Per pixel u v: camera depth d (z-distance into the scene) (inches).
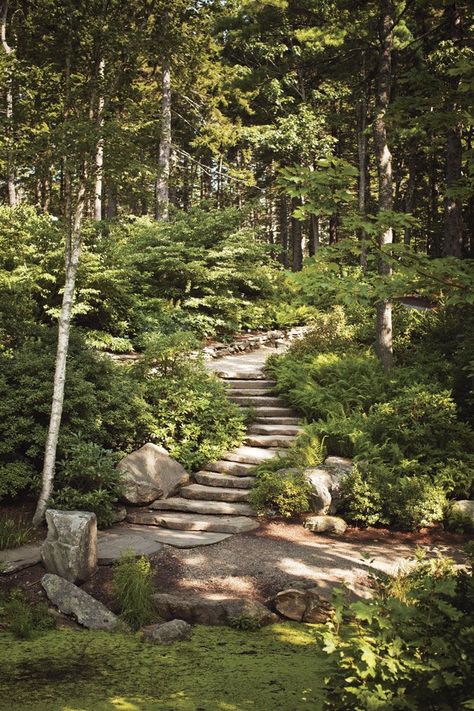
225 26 959.0
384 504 331.9
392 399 415.5
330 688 121.6
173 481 349.1
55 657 205.0
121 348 496.1
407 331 532.1
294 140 904.3
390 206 465.4
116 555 270.2
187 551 285.0
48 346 360.2
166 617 239.3
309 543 300.5
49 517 263.1
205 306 639.1
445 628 123.0
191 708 171.9
